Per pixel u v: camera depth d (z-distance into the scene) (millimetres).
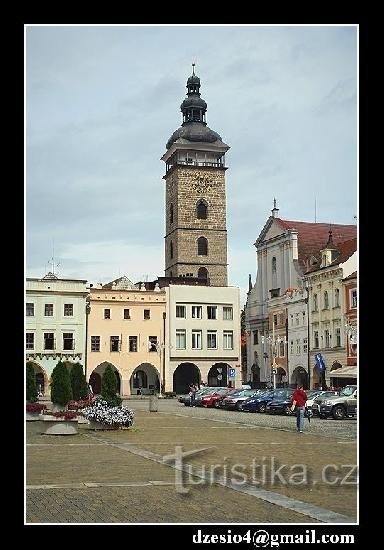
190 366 86500
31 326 76125
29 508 12203
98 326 80500
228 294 86000
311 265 79875
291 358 79500
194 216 107375
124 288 83312
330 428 30969
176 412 46625
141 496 13344
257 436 26328
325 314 72562
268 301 86312
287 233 83750
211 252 107250
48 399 66312
